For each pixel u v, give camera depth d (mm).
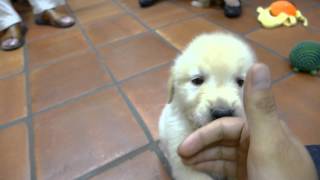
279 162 255
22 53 934
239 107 362
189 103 398
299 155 268
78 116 656
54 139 605
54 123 645
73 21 1066
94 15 1118
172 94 445
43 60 883
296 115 597
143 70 782
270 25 888
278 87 671
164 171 513
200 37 442
